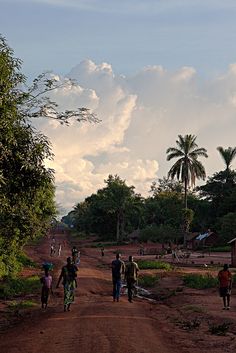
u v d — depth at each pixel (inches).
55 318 659.4
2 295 982.4
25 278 1289.4
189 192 4697.3
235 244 2098.9
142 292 1144.8
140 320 656.4
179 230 3831.2
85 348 450.6
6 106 478.6
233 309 832.9
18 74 516.1
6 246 1163.9
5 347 481.4
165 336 556.7
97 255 3029.0
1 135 486.3
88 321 615.2
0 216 708.0
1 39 497.7
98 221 4857.3
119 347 455.5
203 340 550.0
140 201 4566.9
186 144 3277.6
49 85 537.6
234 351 493.0
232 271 1765.5
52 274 1515.7
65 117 545.3
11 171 554.9
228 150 4274.1
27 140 542.9
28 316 730.2
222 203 4153.5
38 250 3341.5
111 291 1129.4
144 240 3983.8
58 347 461.1
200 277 1332.4
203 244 3577.8
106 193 4468.5
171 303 954.1
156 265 1943.9
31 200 627.5
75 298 946.7
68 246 4099.4
